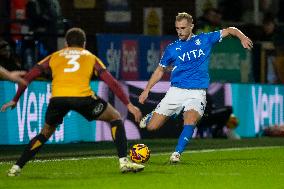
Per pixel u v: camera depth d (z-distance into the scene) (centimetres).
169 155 3769
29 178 2758
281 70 5688
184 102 3366
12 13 5188
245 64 5428
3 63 4591
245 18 6356
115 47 4962
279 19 6650
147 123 3466
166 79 5038
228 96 5206
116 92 2742
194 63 3356
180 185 2605
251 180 2772
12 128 4256
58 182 2652
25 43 4778
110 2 5888
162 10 5859
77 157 3700
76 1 5875
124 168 2842
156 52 5125
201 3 5984
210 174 2925
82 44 2811
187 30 3344
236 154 3869
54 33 5016
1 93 4203
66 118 4522
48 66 2775
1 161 3525
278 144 4719
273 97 5531
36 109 4372
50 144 4441
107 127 4781
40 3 5069
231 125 5106
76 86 2734
